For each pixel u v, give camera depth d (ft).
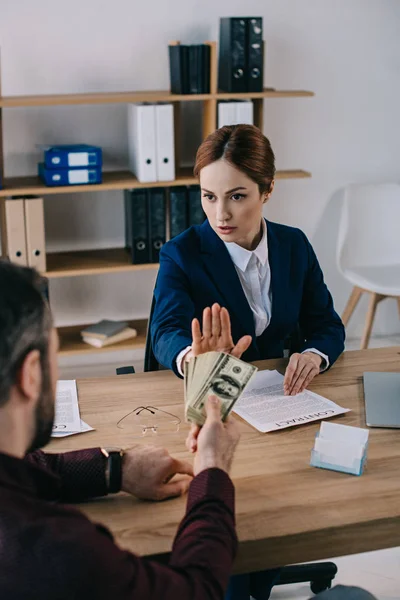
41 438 3.41
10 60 11.82
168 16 12.25
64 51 12.01
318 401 5.96
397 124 13.78
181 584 3.24
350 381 6.40
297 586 7.73
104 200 12.84
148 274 13.38
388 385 6.22
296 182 13.57
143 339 12.59
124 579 3.02
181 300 6.65
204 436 4.19
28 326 3.10
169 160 11.75
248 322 6.92
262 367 6.63
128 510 4.48
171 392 6.12
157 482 4.58
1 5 11.59
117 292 13.33
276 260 7.00
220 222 6.31
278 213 13.66
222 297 6.85
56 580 2.87
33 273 3.26
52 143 12.37
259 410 5.78
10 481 3.14
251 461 5.06
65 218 12.75
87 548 2.94
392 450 5.24
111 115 12.50
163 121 11.56
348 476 4.89
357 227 13.34
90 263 12.21
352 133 13.58
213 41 12.21
